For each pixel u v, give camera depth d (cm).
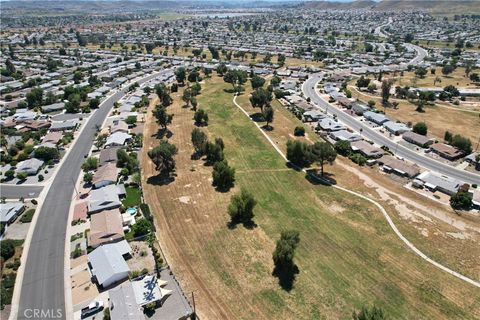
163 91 19275
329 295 7225
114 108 19188
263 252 8425
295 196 10844
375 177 11912
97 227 9056
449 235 8969
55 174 12288
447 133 14538
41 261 8244
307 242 8781
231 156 13588
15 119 17250
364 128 16338
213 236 9000
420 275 7712
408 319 6719
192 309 6938
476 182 11556
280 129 16225
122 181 11556
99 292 7381
